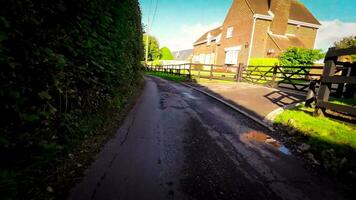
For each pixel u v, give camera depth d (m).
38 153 2.27
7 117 1.95
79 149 3.19
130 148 3.50
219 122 5.37
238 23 24.95
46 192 2.19
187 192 2.46
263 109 6.75
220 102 7.93
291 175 3.03
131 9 6.80
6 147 1.85
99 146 3.47
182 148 3.65
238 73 15.13
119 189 2.41
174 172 2.87
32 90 2.23
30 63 2.09
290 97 8.62
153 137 4.07
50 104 2.54
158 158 3.23
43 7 2.21
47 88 2.46
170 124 4.95
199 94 9.81
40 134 2.39
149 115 5.63
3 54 1.73
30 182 2.15
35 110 2.28
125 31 6.06
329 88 5.10
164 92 10.01
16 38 1.95
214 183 2.68
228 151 3.66
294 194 2.59
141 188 2.47
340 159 3.32
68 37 2.73
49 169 2.54
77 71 3.15
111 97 5.49
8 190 1.74
